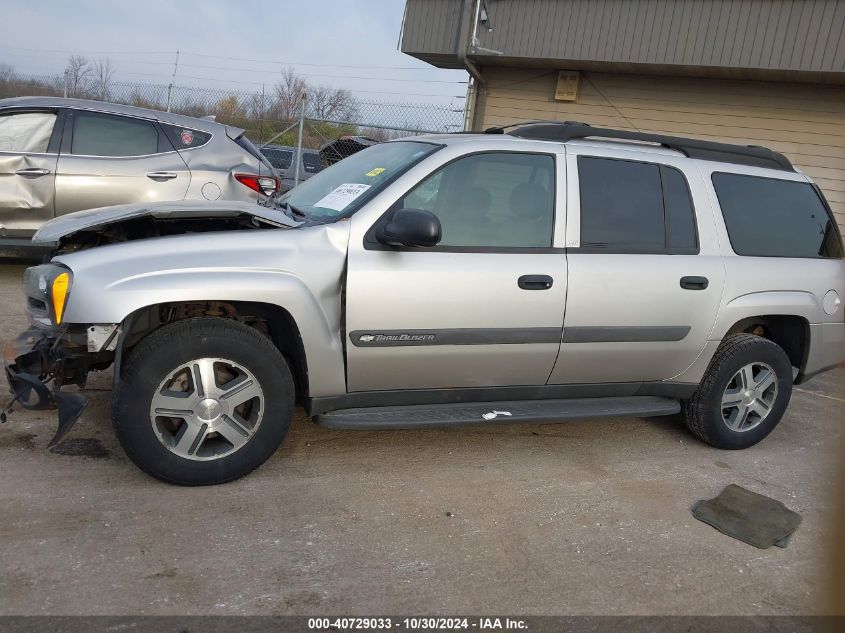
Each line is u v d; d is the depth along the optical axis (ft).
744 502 12.64
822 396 20.76
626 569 10.42
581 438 15.48
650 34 34.76
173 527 10.37
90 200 23.48
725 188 14.96
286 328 12.13
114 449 12.66
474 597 9.43
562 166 13.39
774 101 36.83
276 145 46.09
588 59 36.14
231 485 11.76
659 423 16.90
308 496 11.67
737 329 15.37
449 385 12.92
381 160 13.82
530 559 10.45
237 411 11.86
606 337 13.46
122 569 9.31
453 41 38.81
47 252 13.56
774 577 10.55
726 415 15.37
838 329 16.06
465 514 11.59
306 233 11.75
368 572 9.77
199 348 11.07
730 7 33.14
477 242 12.61
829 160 36.29
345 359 12.03
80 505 10.72
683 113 38.68
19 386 11.47
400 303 11.94
